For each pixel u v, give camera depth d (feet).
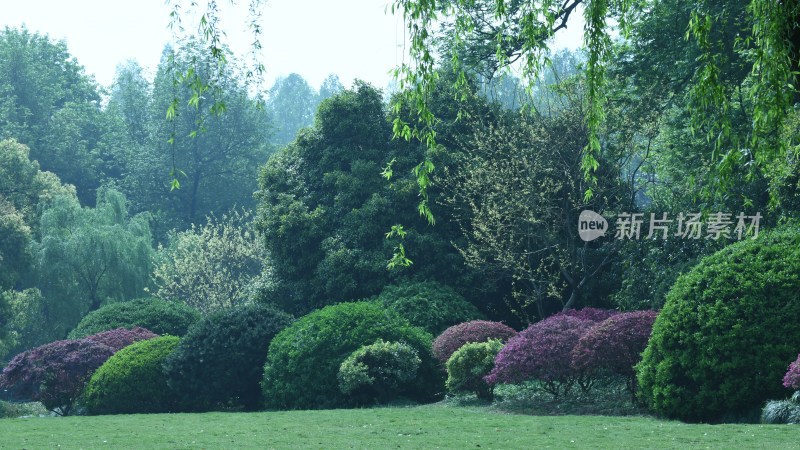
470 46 66.69
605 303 67.05
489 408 48.75
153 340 62.39
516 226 65.46
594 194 65.10
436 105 73.41
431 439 35.19
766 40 20.92
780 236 43.19
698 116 23.89
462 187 69.36
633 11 63.41
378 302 65.00
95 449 34.40
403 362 53.16
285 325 61.05
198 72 25.09
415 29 24.58
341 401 53.98
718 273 42.34
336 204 73.56
